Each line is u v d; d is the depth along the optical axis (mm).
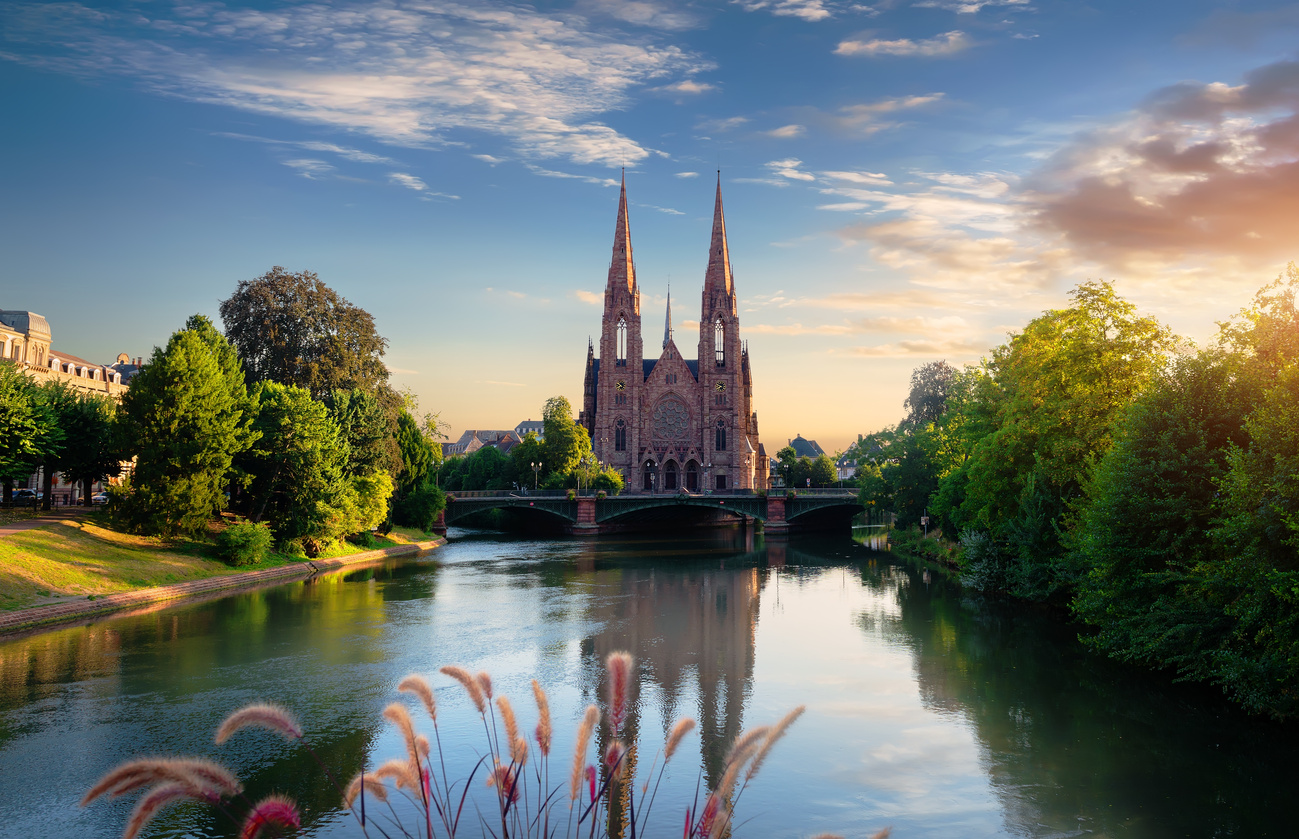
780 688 34031
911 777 24688
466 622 47844
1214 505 30938
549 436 145875
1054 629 45281
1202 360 34156
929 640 42938
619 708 10531
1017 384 55281
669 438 177750
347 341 92000
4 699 31500
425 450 104625
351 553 81250
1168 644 30828
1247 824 21422
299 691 32938
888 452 104375
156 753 26047
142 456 59625
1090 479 43500
